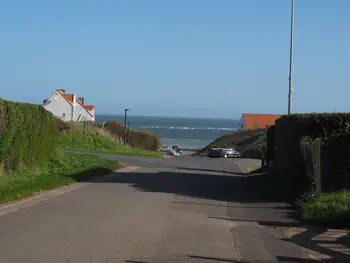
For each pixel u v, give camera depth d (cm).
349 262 782
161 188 1847
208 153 6291
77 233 952
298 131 1775
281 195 1658
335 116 1620
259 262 779
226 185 2109
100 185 1838
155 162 3697
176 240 927
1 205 1257
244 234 1009
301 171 1720
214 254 825
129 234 964
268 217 1225
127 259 771
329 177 1435
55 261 741
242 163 4441
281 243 925
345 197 1255
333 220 1112
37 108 1945
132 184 1938
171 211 1288
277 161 2269
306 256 822
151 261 764
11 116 1686
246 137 7738
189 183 2120
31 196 1447
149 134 7069
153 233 984
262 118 10788
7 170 1692
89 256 779
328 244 916
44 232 950
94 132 5256
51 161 2227
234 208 1391
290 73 2450
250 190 1891
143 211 1262
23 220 1066
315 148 1345
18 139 1741
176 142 12600
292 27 2461
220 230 1046
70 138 4750
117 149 4953
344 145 1397
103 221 1093
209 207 1399
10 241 862
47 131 2088
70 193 1561
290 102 2431
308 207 1251
